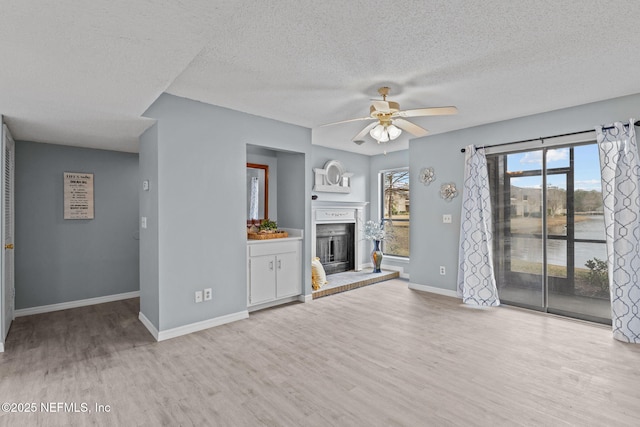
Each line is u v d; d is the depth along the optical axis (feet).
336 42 7.00
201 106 10.86
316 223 18.08
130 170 14.93
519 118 12.69
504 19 6.18
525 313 12.48
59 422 6.11
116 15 4.59
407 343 9.71
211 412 6.42
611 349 9.24
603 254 11.02
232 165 11.73
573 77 8.93
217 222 11.33
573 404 6.63
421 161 16.10
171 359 8.70
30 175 12.53
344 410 6.47
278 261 13.48
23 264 12.37
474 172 13.71
